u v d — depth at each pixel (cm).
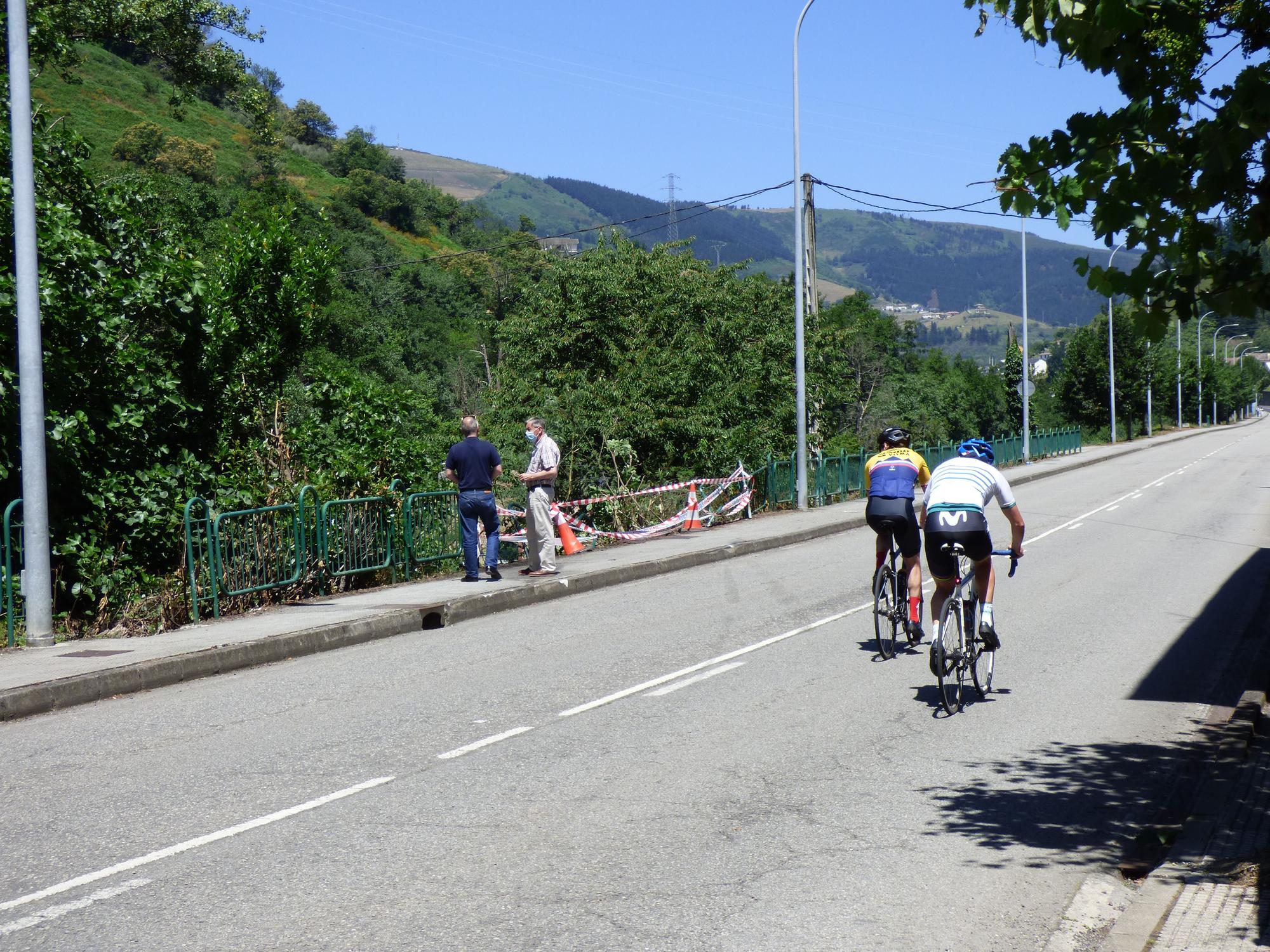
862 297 9581
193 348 1468
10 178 1290
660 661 988
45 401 1205
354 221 10512
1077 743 722
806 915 455
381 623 1153
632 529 2088
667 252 2739
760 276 3138
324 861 515
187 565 1176
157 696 888
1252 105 418
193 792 623
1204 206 447
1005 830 559
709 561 1755
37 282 1079
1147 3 441
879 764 671
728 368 2633
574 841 541
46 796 620
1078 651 1030
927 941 432
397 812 586
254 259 1593
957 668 816
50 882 492
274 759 689
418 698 856
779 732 747
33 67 2336
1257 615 1213
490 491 1430
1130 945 418
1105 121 457
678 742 722
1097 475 4003
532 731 754
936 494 816
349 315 6538
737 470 2378
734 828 560
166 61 2689
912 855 524
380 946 425
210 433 1497
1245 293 452
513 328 2534
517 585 1366
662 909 460
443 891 479
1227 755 692
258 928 442
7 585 1034
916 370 9825
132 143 8675
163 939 432
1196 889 471
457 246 12231
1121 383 7681
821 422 2998
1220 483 3475
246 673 974
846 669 951
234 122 12169
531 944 426
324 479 1466
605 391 2327
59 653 983
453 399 7019
